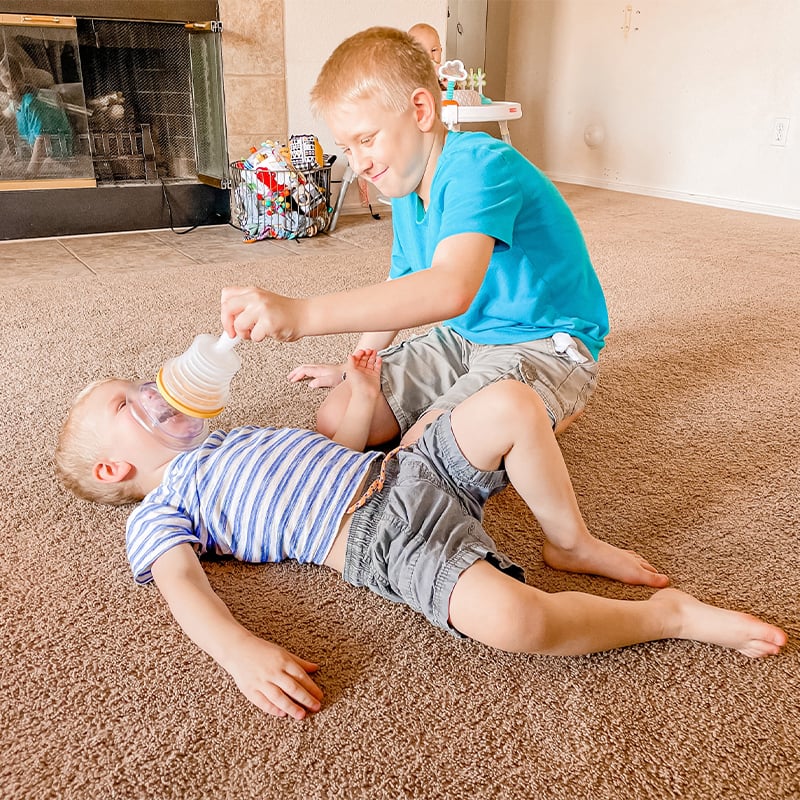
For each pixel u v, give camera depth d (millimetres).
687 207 3203
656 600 730
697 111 3279
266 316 735
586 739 626
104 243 2391
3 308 1684
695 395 1304
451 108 2355
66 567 833
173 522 786
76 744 617
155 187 2572
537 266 998
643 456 1090
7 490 973
